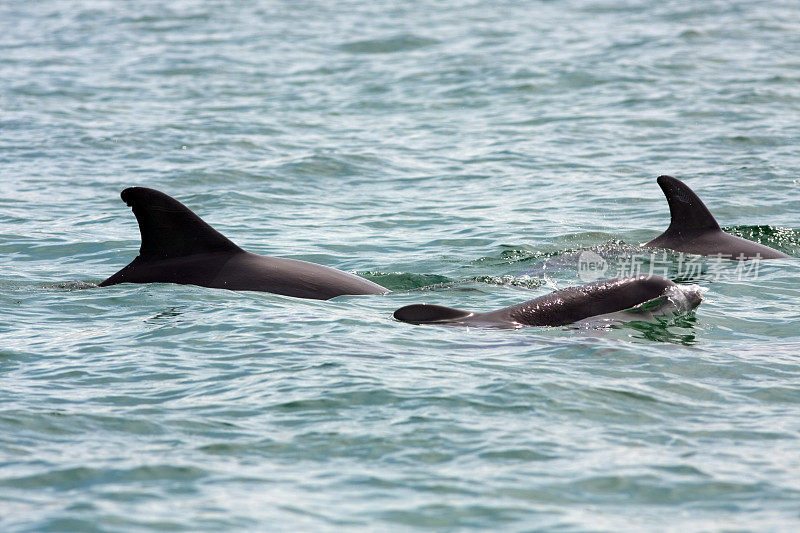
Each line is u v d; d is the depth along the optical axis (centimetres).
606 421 3162
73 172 8906
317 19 19275
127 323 4356
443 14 19438
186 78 14000
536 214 7344
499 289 5212
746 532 2409
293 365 3688
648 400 3362
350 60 15200
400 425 3094
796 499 2600
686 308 4578
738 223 6912
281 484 2677
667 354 3881
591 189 8131
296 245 6475
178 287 4969
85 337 4144
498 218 7225
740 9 18138
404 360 3747
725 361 3806
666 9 18612
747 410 3291
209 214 7500
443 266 5891
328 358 3756
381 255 6203
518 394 3356
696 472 2770
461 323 4294
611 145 9750
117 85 13462
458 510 2525
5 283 5253
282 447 2945
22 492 2620
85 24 19225
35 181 8550
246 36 17475
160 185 8469
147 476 2725
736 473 2767
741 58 13925
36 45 16888
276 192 8262
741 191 7800
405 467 2794
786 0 19100
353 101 12469
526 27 17462
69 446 2955
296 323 4297
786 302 4853
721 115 10775
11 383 3541
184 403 3316
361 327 4241
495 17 18800
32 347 4000
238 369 3662
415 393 3359
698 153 9256
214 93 13012
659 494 2631
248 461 2841
